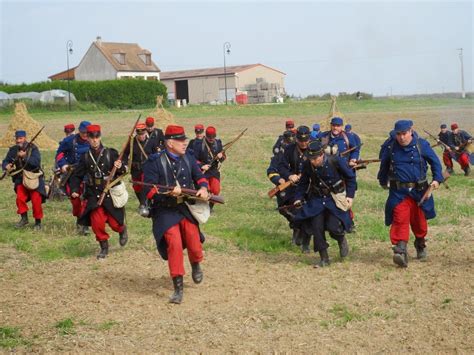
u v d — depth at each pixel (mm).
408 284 8344
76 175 10148
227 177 20891
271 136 31031
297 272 9156
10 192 18266
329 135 12078
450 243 10453
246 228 12320
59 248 11156
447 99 57594
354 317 7152
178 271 7816
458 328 6750
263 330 6875
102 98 63188
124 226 10469
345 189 9281
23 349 6598
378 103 57844
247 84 80938
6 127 37719
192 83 82125
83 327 7176
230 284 8656
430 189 9039
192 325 7113
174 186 7891
